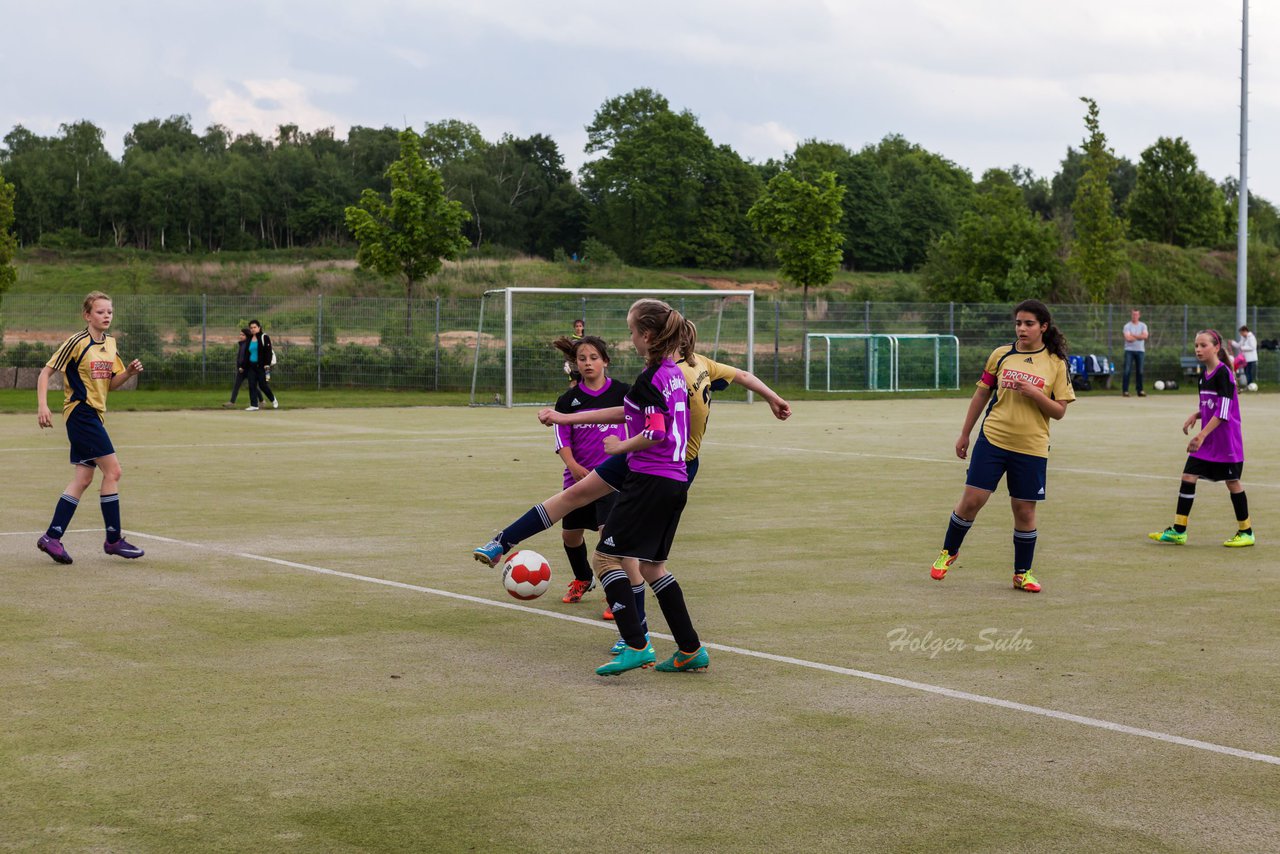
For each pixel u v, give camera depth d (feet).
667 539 19.81
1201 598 26.35
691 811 13.92
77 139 451.94
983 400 27.76
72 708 17.63
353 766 15.33
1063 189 465.47
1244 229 123.65
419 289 229.45
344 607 24.77
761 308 118.21
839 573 28.91
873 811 13.96
